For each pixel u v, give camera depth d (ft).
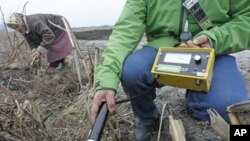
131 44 6.69
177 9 6.63
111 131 7.59
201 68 5.67
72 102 9.37
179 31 6.73
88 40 22.74
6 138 6.56
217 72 6.25
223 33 6.25
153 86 6.31
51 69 14.28
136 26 6.77
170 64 5.98
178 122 5.84
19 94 10.52
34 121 6.87
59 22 15.23
